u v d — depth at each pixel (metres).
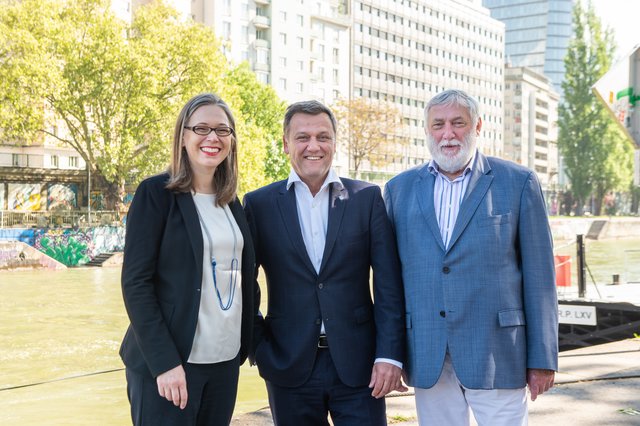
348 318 2.87
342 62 70.25
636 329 10.61
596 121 72.44
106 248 33.62
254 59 59.12
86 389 8.46
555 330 2.77
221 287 2.57
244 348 2.74
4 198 38.22
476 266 2.78
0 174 37.34
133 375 2.51
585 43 71.94
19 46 29.62
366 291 2.97
